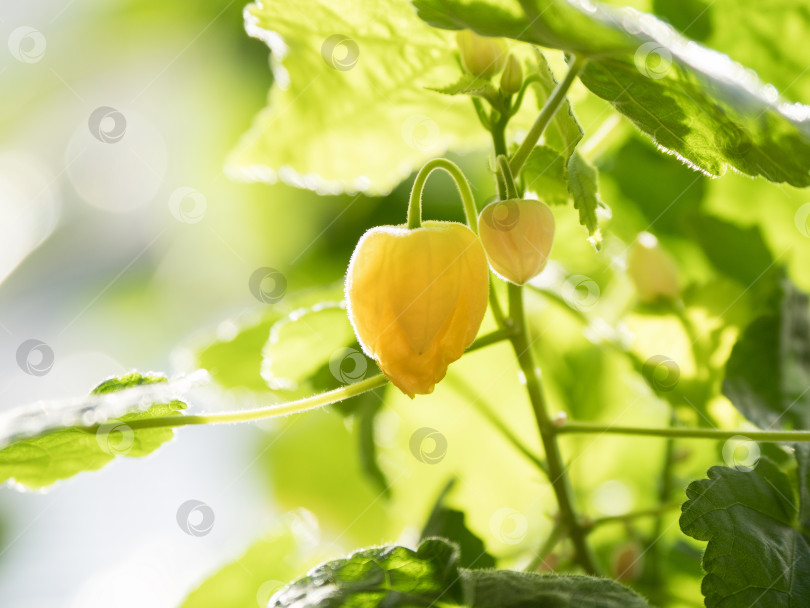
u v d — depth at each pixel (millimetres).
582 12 405
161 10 671
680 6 513
